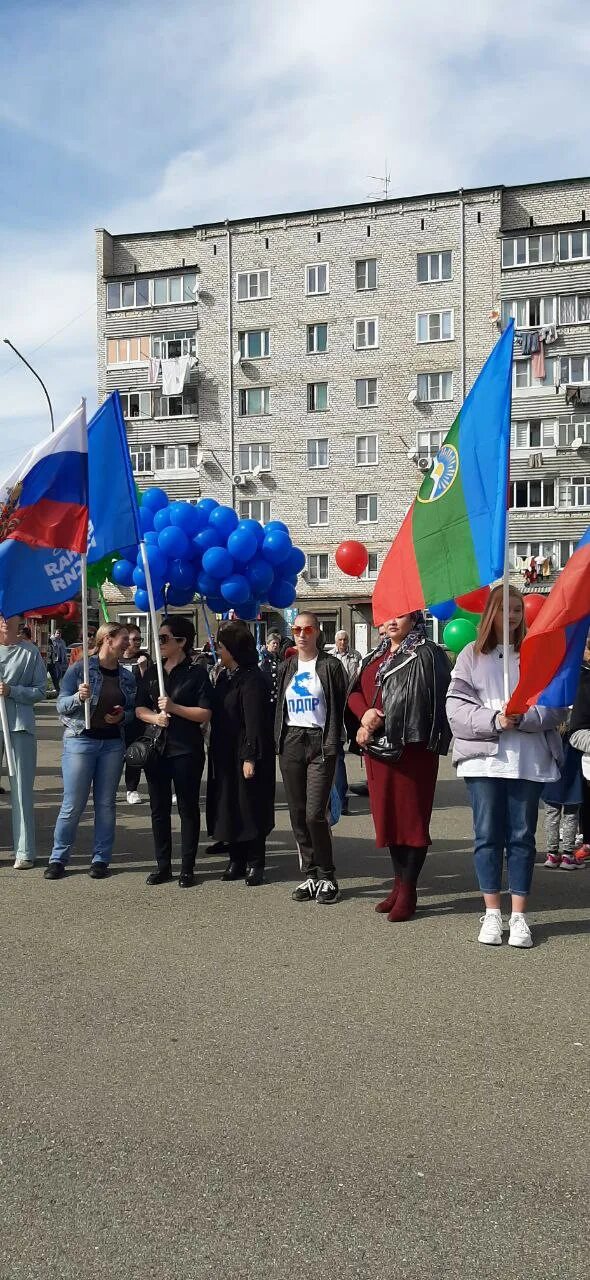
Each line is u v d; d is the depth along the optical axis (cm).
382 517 4616
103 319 5003
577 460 4331
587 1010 500
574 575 609
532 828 611
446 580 681
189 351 4891
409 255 4562
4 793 1200
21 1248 301
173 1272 288
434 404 4541
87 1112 389
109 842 806
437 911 695
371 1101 399
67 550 802
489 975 553
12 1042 459
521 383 4425
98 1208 321
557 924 662
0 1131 374
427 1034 468
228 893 746
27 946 606
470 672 638
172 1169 346
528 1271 289
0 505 796
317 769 716
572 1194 330
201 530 1301
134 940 619
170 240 4972
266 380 4769
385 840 662
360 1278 286
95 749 795
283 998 515
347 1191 331
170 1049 450
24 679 827
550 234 4366
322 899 714
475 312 4478
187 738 766
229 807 763
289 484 4741
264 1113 388
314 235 4694
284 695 734
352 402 4656
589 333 4325
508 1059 441
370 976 550
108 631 801
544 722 605
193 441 4866
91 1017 489
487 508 665
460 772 624
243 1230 309
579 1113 389
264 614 4669
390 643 697
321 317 4688
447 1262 293
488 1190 332
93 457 843
